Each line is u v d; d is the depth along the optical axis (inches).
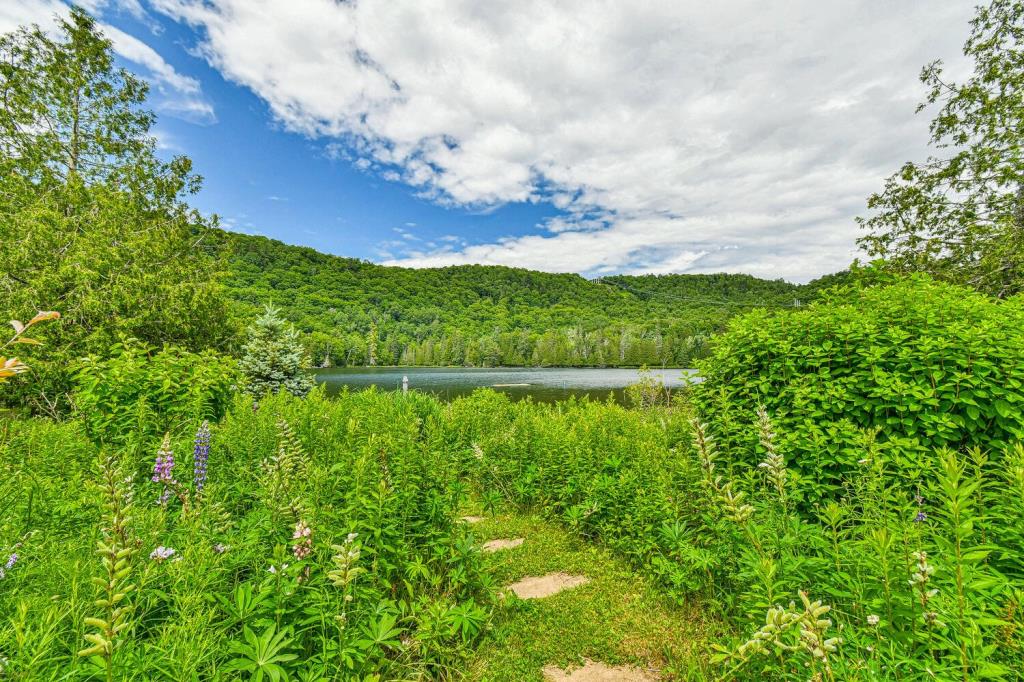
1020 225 425.7
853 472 136.9
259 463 165.0
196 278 636.7
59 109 615.2
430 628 110.1
